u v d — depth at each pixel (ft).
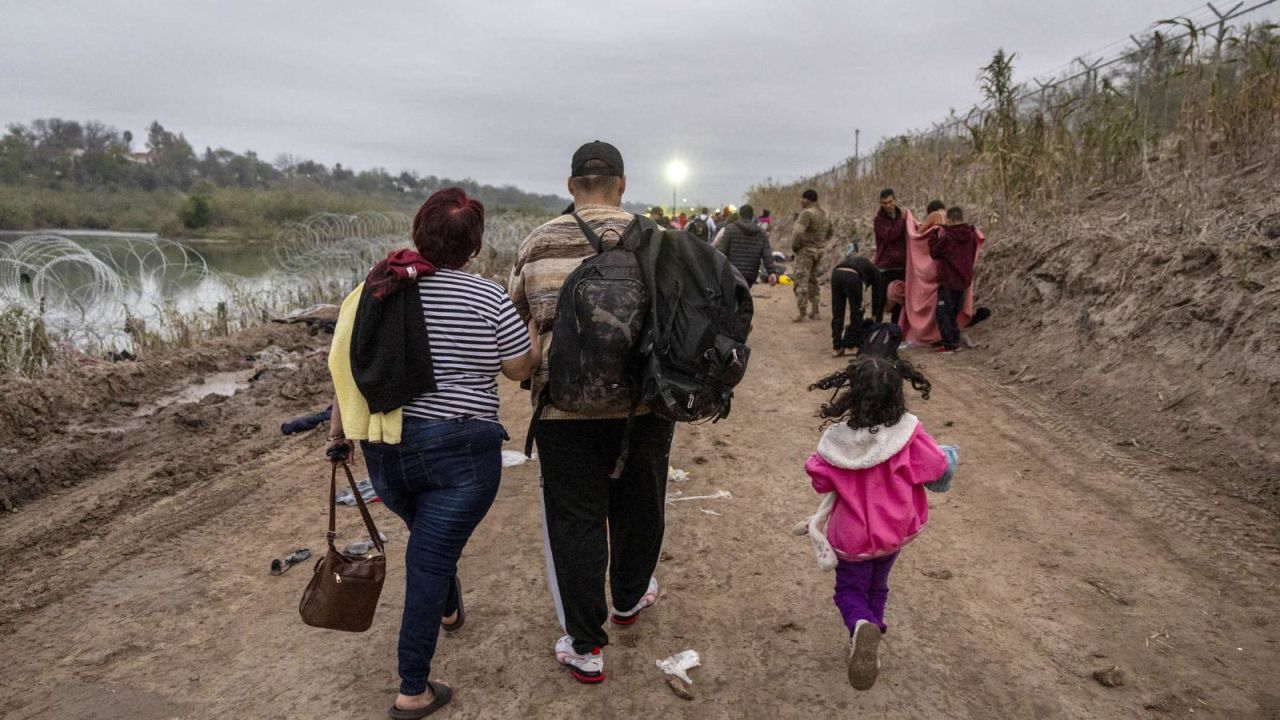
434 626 8.77
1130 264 22.94
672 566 13.08
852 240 57.67
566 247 9.24
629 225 9.25
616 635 10.92
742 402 23.65
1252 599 11.22
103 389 24.09
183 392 25.96
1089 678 9.70
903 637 10.77
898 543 9.16
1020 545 13.35
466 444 8.38
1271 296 17.39
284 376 27.91
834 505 9.62
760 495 16.25
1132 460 16.49
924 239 29.45
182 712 9.23
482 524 14.85
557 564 9.29
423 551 8.55
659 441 9.56
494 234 67.46
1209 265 20.06
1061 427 19.03
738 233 31.50
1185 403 17.58
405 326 8.18
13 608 11.74
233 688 9.71
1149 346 20.08
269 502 15.98
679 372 8.40
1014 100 38.73
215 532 14.53
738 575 12.70
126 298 33.96
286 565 12.98
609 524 10.33
